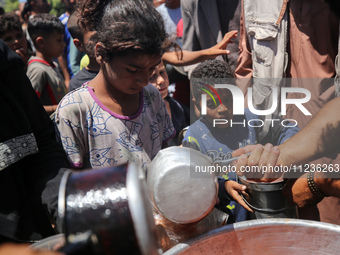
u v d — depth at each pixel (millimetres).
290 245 806
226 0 2102
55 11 6223
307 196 872
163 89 1951
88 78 1646
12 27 2551
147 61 1007
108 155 1112
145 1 1047
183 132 1484
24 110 1020
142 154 1146
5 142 944
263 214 923
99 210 515
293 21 1645
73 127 1088
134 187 508
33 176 1022
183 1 2188
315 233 789
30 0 4004
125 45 969
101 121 1106
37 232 987
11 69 1004
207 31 2178
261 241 806
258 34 1697
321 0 1546
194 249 774
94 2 1046
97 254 478
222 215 856
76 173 591
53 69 2576
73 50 3178
